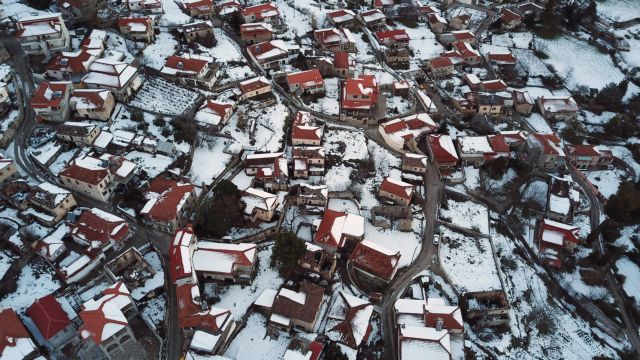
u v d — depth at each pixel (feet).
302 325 302.04
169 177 378.73
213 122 419.54
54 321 269.44
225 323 285.84
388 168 429.79
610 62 651.66
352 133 457.68
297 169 397.19
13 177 348.59
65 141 381.19
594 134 522.88
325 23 604.08
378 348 303.89
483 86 538.47
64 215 337.72
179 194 349.00
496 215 411.13
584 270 382.63
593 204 442.09
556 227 391.45
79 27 497.87
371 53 573.74
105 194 353.10
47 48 444.55
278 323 297.33
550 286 369.71
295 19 602.44
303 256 330.75
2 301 290.76
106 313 269.03
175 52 492.54
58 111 387.75
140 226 345.51
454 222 395.75
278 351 293.64
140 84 446.60
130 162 368.89
